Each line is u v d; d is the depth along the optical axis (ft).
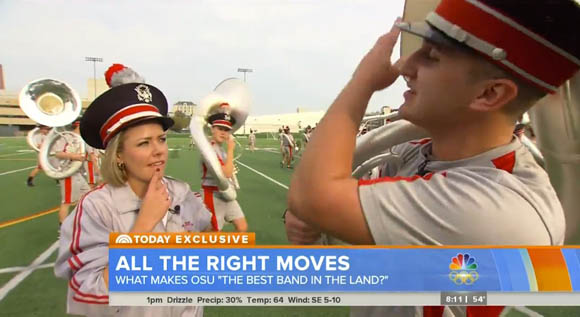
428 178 1.92
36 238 13.02
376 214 1.78
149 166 3.50
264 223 14.90
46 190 23.79
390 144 2.70
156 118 3.52
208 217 4.51
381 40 1.98
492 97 1.78
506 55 1.64
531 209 1.79
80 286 3.01
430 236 1.78
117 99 3.48
